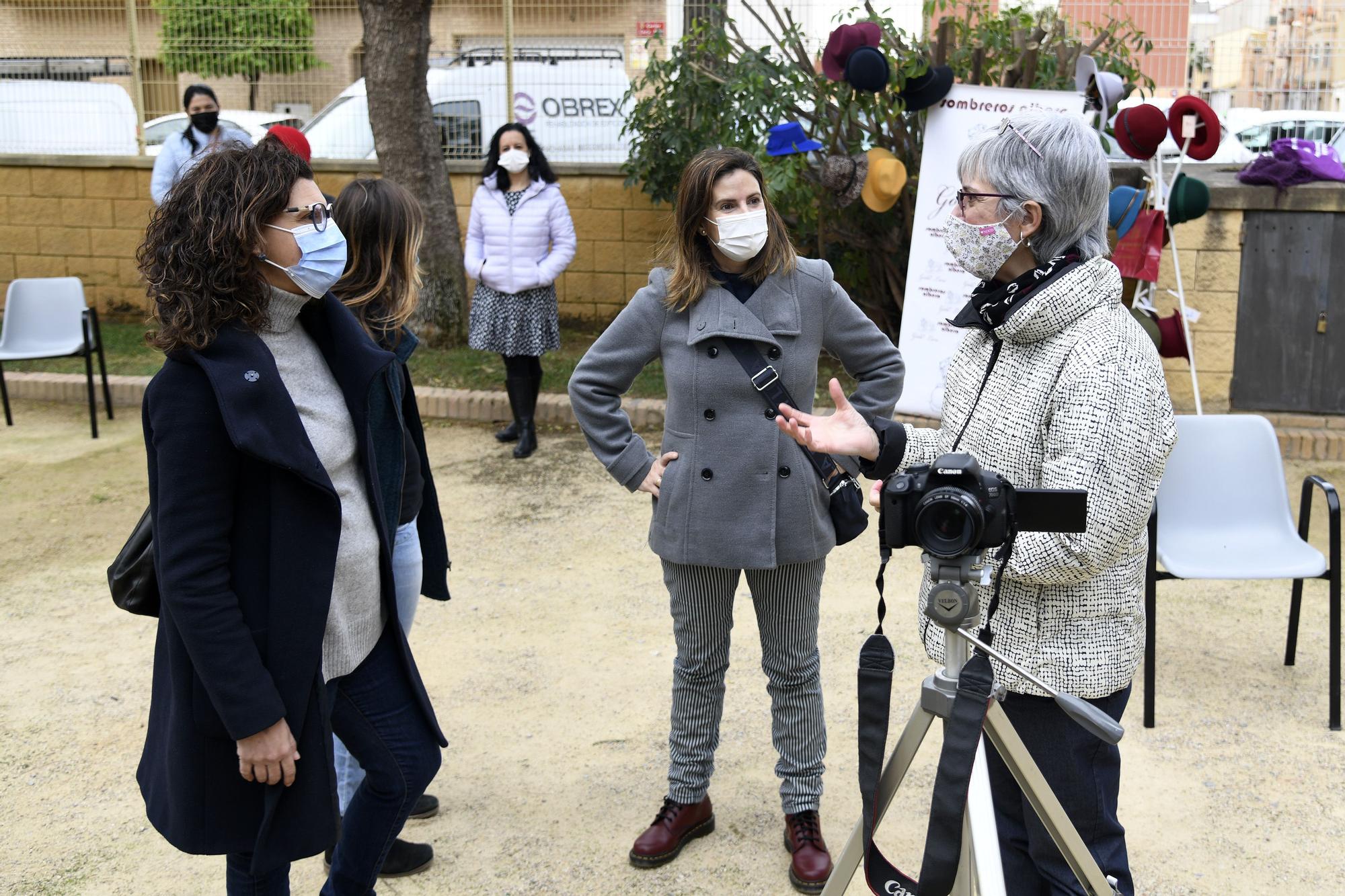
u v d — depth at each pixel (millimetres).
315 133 9938
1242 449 4078
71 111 10125
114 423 7566
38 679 4074
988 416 2139
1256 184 6715
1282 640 4305
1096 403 1956
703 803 3078
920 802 3295
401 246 2783
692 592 2887
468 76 9641
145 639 4410
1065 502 1744
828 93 7379
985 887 1745
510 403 6695
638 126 8484
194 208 2004
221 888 2926
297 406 2166
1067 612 2080
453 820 3211
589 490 6113
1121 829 2199
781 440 2760
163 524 1979
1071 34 8438
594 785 3381
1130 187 6387
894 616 4551
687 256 2750
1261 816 3174
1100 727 1762
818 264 2861
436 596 2871
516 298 6441
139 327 9922
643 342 2861
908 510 1772
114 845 3109
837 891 2012
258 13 9859
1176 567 3723
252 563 2061
